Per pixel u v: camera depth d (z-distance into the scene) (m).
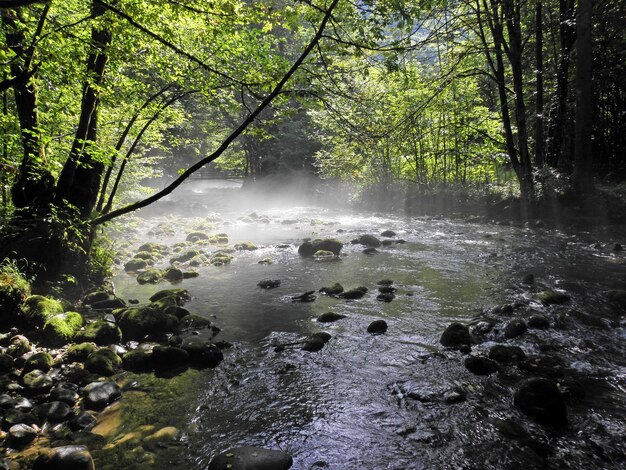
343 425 4.09
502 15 16.50
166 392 4.77
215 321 7.08
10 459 3.57
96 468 3.50
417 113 16.08
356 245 13.42
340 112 7.56
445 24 13.84
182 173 7.17
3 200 8.51
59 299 7.45
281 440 3.88
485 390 4.58
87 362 5.30
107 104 9.16
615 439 3.69
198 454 3.69
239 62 8.00
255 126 7.27
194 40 8.16
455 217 19.14
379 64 7.29
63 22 7.15
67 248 8.17
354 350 5.76
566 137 18.12
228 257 11.89
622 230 13.38
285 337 6.29
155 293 8.55
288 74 6.52
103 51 6.68
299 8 6.43
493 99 24.91
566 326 6.21
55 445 3.79
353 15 6.42
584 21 15.13
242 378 5.07
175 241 16.12
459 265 10.30
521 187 17.31
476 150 20.08
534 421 4.00
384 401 4.49
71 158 8.48
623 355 5.27
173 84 9.71
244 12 6.27
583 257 10.54
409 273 9.73
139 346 5.95
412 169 23.00
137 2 6.29
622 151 22.84
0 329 6.18
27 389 4.67
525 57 21.69
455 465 3.49
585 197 15.33
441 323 6.60
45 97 8.47
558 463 3.46
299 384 4.90
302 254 12.29
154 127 12.15
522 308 6.98
